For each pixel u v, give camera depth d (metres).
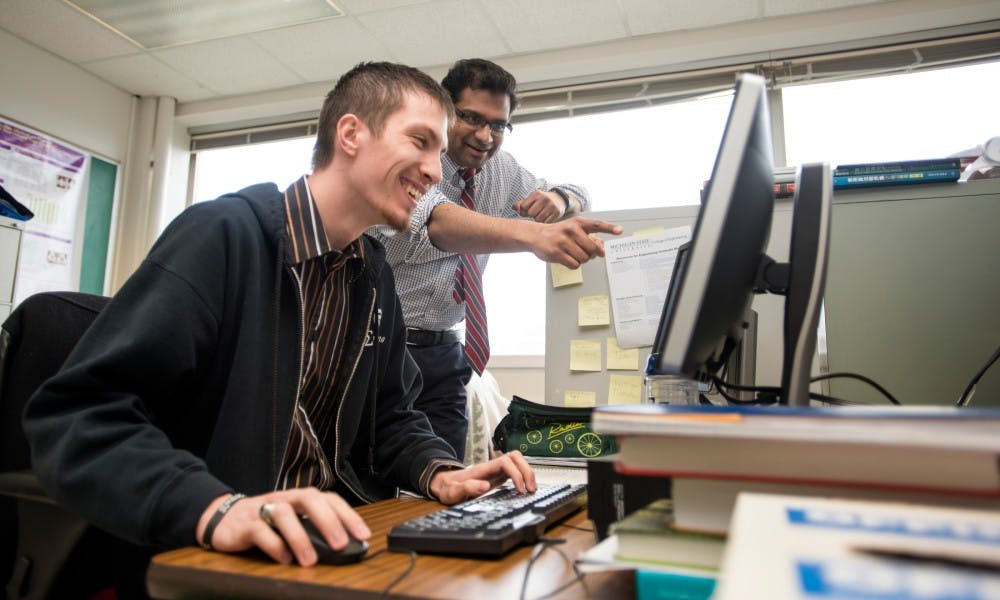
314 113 3.50
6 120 2.90
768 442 0.41
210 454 0.86
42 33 2.93
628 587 0.45
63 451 0.66
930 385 1.21
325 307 1.08
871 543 0.28
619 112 3.08
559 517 0.71
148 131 3.46
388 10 2.72
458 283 1.75
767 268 0.66
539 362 2.95
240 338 0.90
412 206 1.09
